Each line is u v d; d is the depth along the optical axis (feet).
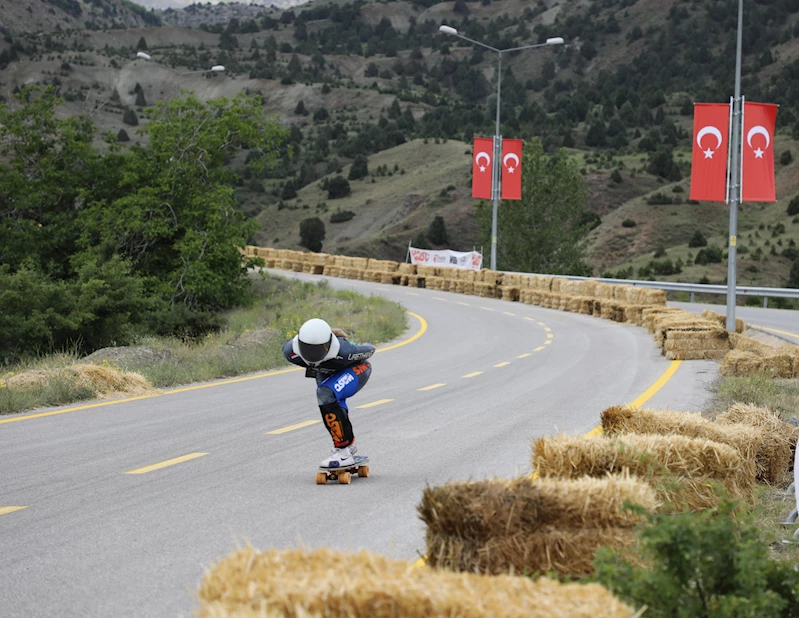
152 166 170.09
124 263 131.34
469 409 54.19
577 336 111.65
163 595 21.88
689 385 64.64
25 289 117.19
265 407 56.44
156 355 82.69
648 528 16.75
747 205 483.92
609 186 579.48
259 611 11.67
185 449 42.29
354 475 36.32
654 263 381.40
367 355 35.60
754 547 16.44
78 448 42.70
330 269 254.27
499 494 18.80
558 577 18.56
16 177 164.14
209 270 161.48
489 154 192.44
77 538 27.17
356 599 11.82
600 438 25.44
